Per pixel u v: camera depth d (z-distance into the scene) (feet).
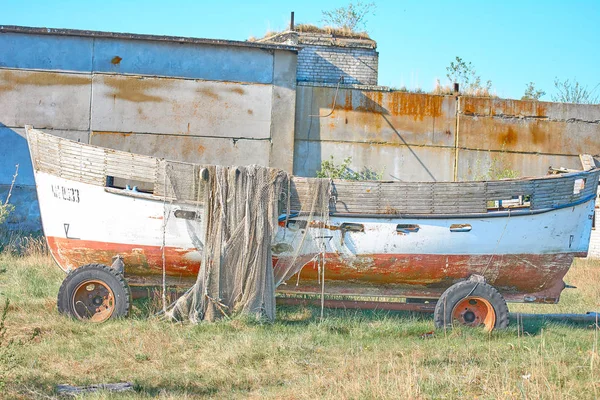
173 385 23.03
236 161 61.82
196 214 31.53
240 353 26.35
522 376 23.45
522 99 70.54
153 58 60.95
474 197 32.24
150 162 31.65
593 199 33.91
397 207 31.99
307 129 64.23
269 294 31.40
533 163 66.90
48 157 32.55
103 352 26.32
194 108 61.31
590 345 28.86
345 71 75.00
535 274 33.42
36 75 59.77
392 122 65.26
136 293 33.76
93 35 59.67
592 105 67.36
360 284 33.42
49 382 22.65
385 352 27.45
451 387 22.59
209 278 30.99
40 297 35.42
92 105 60.39
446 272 32.89
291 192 31.78
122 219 31.91
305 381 23.34
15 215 59.26
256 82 62.08
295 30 75.82
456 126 66.08
